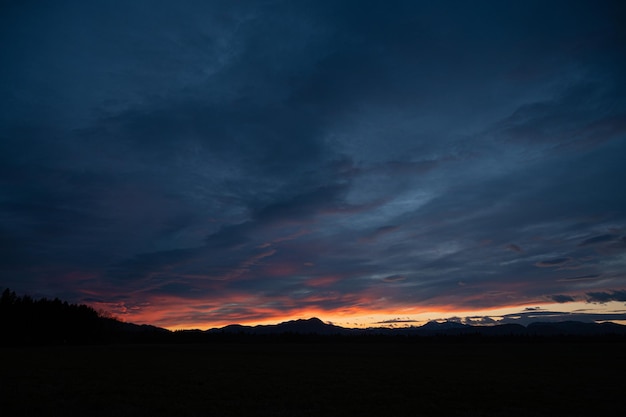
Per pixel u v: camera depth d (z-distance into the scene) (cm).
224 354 7669
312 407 2244
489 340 16438
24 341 11756
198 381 3244
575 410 2223
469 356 7312
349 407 2238
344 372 4188
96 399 2295
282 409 2162
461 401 2464
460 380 3475
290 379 3497
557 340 15875
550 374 4009
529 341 15825
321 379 3519
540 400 2509
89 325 14088
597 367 4894
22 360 5222
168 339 16825
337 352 8919
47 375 3428
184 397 2459
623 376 3844
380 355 7706
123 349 9350
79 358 5841
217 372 4038
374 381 3388
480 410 2206
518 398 2572
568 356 7144
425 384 3203
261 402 2359
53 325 12731
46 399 2255
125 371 3966
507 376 3831
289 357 6931
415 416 2045
